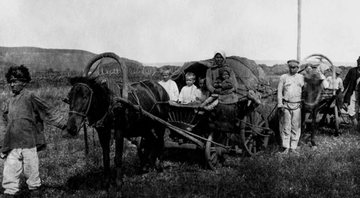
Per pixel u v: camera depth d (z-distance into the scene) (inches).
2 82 894.4
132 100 253.6
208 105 294.4
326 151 347.3
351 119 480.4
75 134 204.8
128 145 388.8
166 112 306.0
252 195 225.3
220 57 324.2
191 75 362.6
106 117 227.5
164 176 282.2
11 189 207.5
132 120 250.8
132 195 228.7
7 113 217.6
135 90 268.2
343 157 314.5
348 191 229.0
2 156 213.2
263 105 387.9
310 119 406.3
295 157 314.0
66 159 330.0
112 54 234.2
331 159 305.9
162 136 300.2
